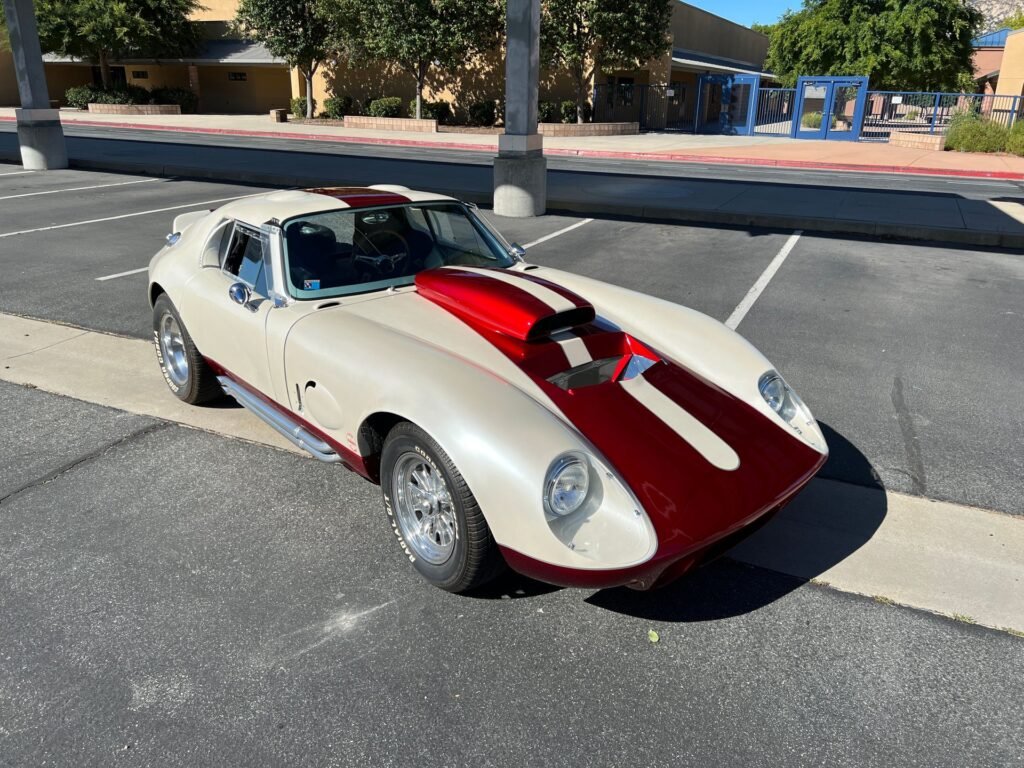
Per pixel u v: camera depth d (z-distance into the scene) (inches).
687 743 95.5
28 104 627.5
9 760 92.0
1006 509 148.5
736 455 117.6
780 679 106.1
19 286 292.0
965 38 1347.2
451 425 108.7
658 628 116.0
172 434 176.7
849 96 1181.1
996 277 330.6
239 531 139.6
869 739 96.3
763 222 446.9
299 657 109.0
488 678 105.7
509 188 455.2
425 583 125.7
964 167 797.2
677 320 153.2
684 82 1537.9
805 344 239.9
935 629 116.0
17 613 117.1
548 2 1058.7
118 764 91.7
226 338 158.6
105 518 143.0
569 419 114.7
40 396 196.1
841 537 139.2
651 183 610.9
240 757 92.8
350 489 154.5
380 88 1317.7
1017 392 204.4
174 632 113.6
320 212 156.1
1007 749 95.0
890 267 346.0
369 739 95.6
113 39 1353.3
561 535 102.7
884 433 179.5
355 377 123.7
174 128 1155.9
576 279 175.0
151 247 360.2
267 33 1249.4
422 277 148.9
